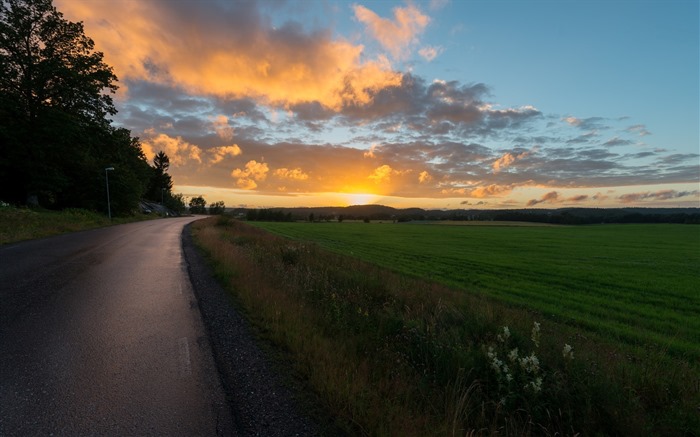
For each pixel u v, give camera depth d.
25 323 5.46
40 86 33.31
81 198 45.03
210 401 3.41
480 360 4.42
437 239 45.78
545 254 28.94
